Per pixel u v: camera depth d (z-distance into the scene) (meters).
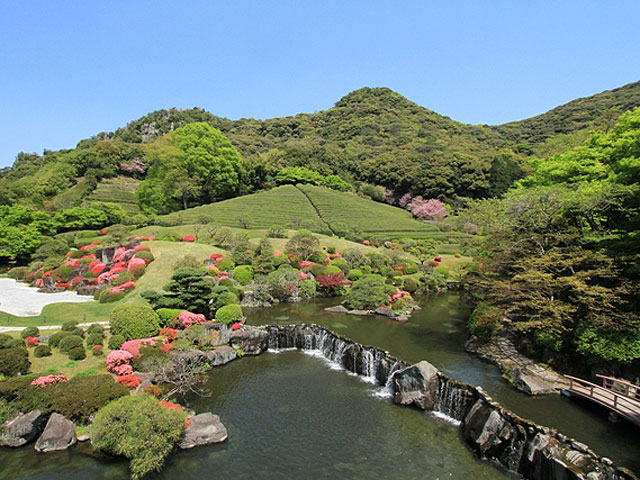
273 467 14.74
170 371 21.41
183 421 15.84
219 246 54.19
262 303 38.88
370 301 36.94
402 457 15.42
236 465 14.85
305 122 177.12
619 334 19.11
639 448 15.05
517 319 26.45
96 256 46.09
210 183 85.75
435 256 59.56
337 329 30.94
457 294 46.34
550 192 24.33
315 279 44.19
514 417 15.36
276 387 21.86
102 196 82.25
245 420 18.19
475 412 16.75
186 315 27.69
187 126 87.56
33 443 16.17
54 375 18.97
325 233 69.06
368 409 19.38
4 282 45.34
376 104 182.50
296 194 94.75
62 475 14.17
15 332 25.67
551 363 22.34
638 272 20.81
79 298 36.91
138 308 25.86
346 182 115.38
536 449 13.99
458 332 30.52
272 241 58.72
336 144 145.75
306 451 15.79
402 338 28.80
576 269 23.83
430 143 131.12
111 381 18.89
